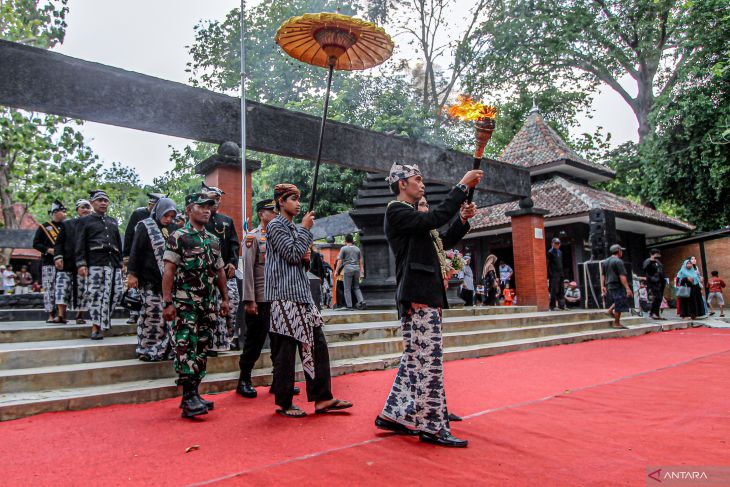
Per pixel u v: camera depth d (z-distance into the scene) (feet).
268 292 14.57
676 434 12.27
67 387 16.74
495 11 83.87
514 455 10.80
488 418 13.87
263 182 72.13
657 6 73.87
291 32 15.43
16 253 78.43
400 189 12.76
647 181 78.13
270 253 14.78
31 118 54.49
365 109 72.18
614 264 39.32
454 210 11.56
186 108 24.00
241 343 21.65
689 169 70.79
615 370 22.17
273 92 80.18
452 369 22.56
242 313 21.80
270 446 11.49
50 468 10.16
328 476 9.50
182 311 14.64
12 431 12.98
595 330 37.91
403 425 12.31
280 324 14.17
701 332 39.99
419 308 11.91
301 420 13.79
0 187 57.67
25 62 20.08
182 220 19.67
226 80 79.41
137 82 22.68
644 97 85.05
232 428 13.05
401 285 11.94
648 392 17.26
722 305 53.21
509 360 25.32
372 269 42.88
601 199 61.93
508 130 90.12
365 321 31.01
